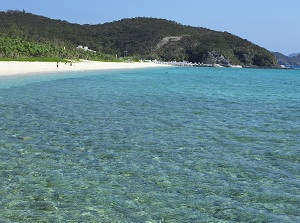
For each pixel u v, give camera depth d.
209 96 39.62
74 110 26.69
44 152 15.72
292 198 11.30
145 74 88.25
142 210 10.41
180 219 9.91
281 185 12.38
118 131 20.20
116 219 9.84
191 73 110.19
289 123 23.45
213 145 17.55
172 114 26.38
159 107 29.73
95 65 122.69
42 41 153.25
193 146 17.30
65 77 61.56
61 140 17.83
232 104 33.19
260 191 11.85
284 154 16.08
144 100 34.00
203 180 12.80
